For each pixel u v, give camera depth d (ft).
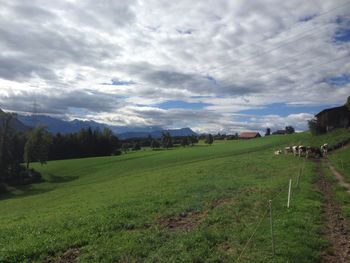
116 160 400.67
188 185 118.11
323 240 56.85
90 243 57.57
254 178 128.88
